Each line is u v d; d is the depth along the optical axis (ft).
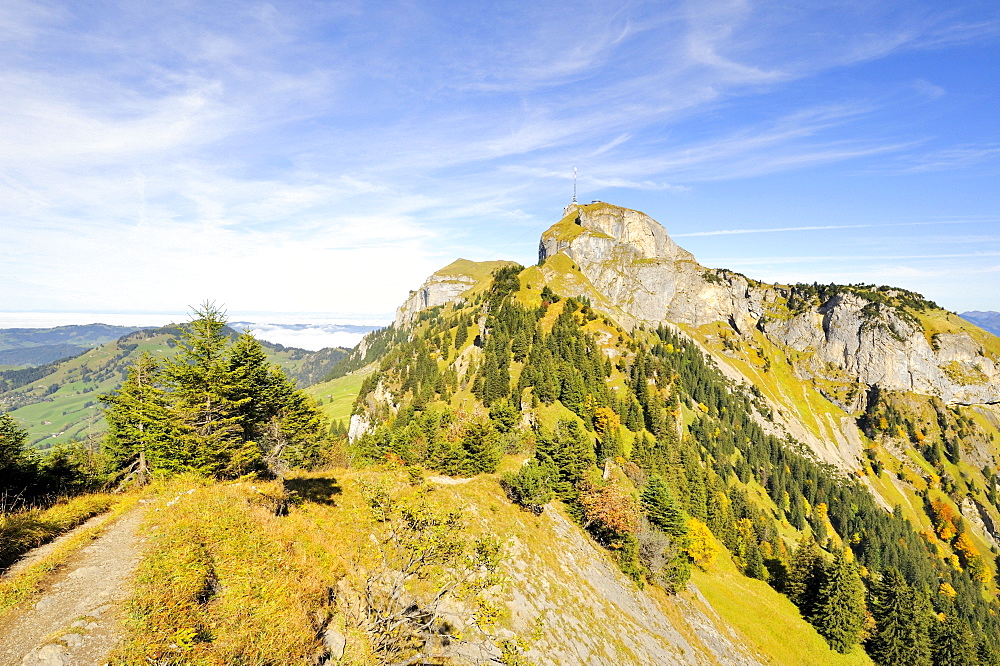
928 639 239.50
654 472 347.36
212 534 75.31
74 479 131.13
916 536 615.16
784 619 238.89
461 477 195.93
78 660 44.01
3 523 66.28
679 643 162.09
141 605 52.90
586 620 132.36
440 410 425.28
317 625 65.57
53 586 55.93
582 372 497.05
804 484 631.97
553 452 216.33
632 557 185.98
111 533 73.67
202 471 107.96
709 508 389.39
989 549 631.15
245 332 132.16
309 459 213.87
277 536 82.94
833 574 246.06
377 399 566.77
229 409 115.55
